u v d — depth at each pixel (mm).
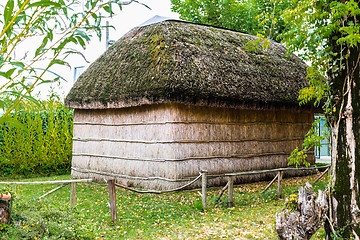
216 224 5832
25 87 1446
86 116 10430
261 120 10117
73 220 4477
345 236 3576
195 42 9133
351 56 3658
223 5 16938
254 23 16266
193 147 8516
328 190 3734
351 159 3627
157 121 8453
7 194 3816
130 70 8969
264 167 10117
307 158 11547
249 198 7754
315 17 3961
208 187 8719
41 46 1491
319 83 4105
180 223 5910
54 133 11711
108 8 1513
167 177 8164
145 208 6914
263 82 9438
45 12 1546
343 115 3693
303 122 11398
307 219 3449
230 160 9273
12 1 1334
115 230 5504
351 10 3562
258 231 5426
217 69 8680
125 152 9227
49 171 11945
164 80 7836
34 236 3643
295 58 11883
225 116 9219
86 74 10695
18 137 11047
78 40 1542
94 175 10016
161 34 9117
